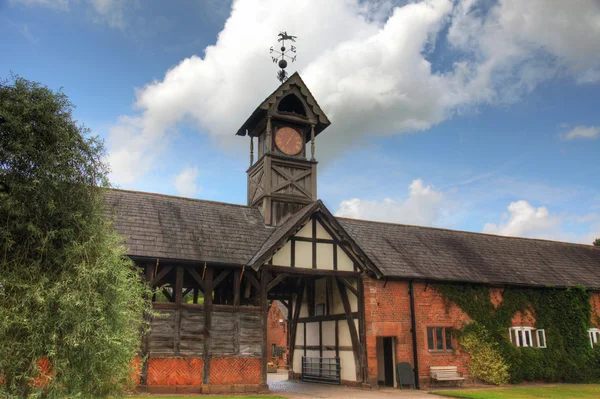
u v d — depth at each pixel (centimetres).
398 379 1778
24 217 730
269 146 2003
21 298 708
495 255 2331
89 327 742
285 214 1969
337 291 1947
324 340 2003
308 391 1658
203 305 1539
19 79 770
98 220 824
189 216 1800
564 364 2086
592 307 2270
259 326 1590
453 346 1925
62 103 792
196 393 1449
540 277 2222
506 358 1966
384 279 1828
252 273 1683
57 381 721
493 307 2041
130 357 895
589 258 2656
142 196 1831
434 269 1998
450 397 1520
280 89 2050
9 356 689
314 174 2056
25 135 741
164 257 1504
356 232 2127
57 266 753
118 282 833
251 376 1539
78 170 789
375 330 1773
